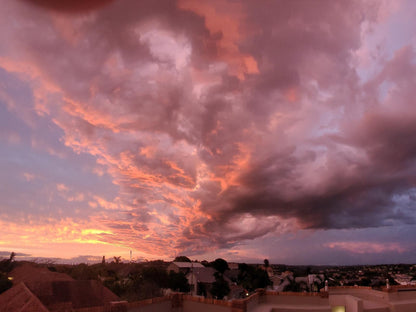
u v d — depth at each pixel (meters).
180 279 49.25
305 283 53.34
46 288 17.48
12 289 17.47
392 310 24.61
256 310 20.16
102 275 44.81
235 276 78.81
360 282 63.31
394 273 119.81
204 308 18.88
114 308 14.91
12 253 39.06
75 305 16.73
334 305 24.33
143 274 45.53
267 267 105.94
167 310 19.00
